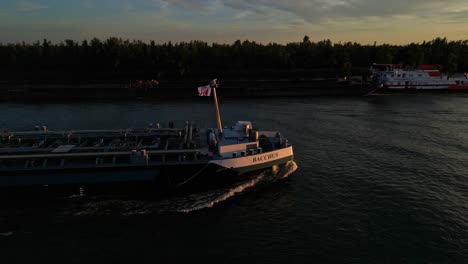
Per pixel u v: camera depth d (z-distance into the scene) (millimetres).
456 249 21797
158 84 111312
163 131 36094
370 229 24094
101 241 22766
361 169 36188
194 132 35438
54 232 23812
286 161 33031
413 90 110062
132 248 22000
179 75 126125
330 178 33531
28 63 132625
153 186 29062
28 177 27734
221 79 123000
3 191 28000
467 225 24688
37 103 88438
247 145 31344
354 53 155000
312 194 29812
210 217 25906
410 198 28984
